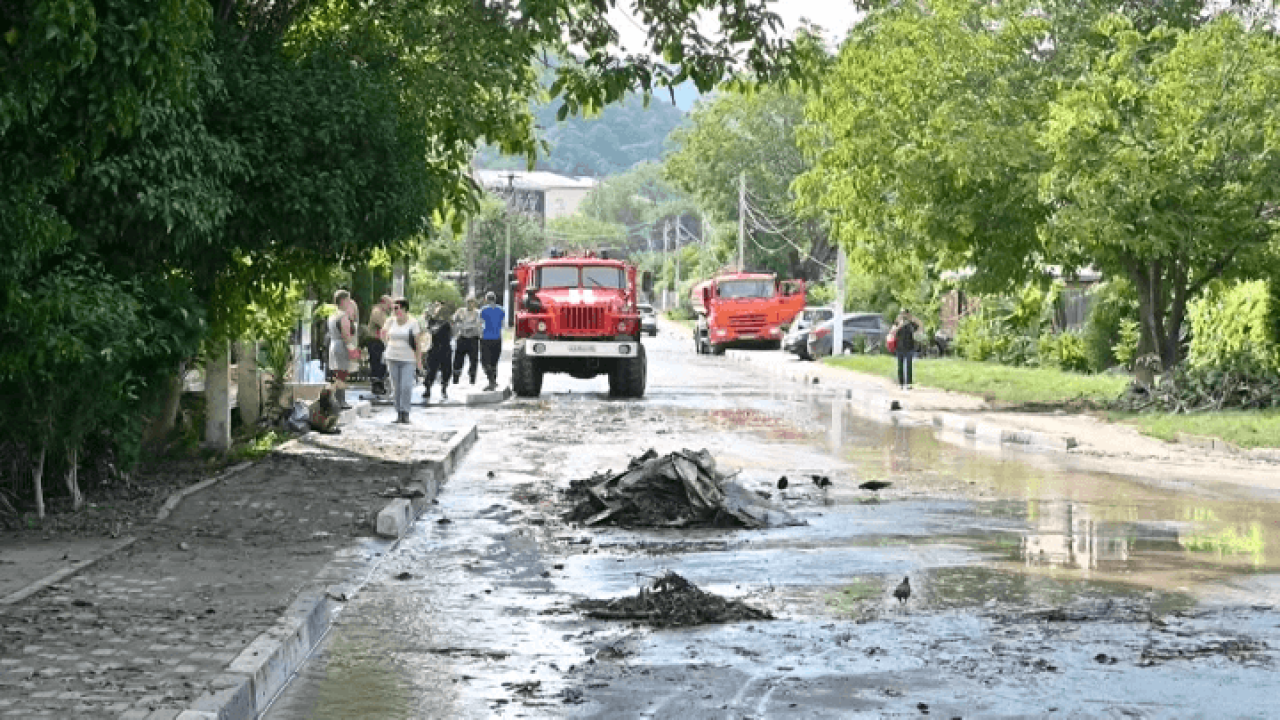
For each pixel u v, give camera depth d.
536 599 12.39
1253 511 17.67
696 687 9.43
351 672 9.90
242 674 8.82
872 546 15.13
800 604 12.11
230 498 17.11
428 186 19.55
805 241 109.50
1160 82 31.45
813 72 20.03
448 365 37.81
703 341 75.19
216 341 20.47
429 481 19.00
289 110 17.36
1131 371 44.84
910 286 39.28
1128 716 8.75
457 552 14.76
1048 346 51.44
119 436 15.93
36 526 14.81
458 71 20.25
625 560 14.34
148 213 15.05
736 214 110.12
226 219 17.64
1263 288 31.52
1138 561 14.11
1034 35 35.00
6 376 13.88
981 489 19.98
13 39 9.40
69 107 10.50
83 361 14.10
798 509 17.98
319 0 19.69
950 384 42.41
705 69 19.78
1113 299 45.62
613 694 9.27
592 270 41.88
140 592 11.63
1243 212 31.36
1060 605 12.00
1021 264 34.53
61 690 8.50
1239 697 9.17
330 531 15.20
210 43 17.00
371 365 36.44
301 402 25.64
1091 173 31.36
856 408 36.25
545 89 22.25
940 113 33.50
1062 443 25.91
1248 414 29.20
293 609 10.86
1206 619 11.43
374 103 18.03
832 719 8.70
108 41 9.90
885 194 36.03
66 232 12.08
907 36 34.81
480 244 131.12
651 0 19.66
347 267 20.39
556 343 40.34
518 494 19.20
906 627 11.18
